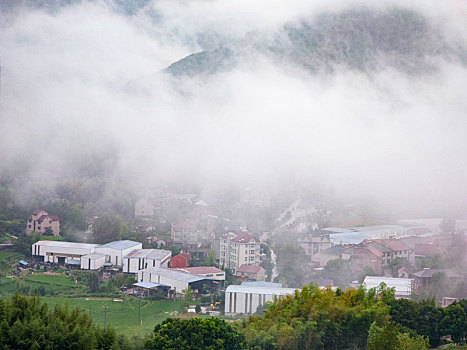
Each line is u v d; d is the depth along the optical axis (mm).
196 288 136750
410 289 130250
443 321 82875
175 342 63719
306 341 71250
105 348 58344
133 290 139250
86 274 149500
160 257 156125
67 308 62188
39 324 55719
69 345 55438
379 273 157125
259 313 116812
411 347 66625
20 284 138500
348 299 81938
